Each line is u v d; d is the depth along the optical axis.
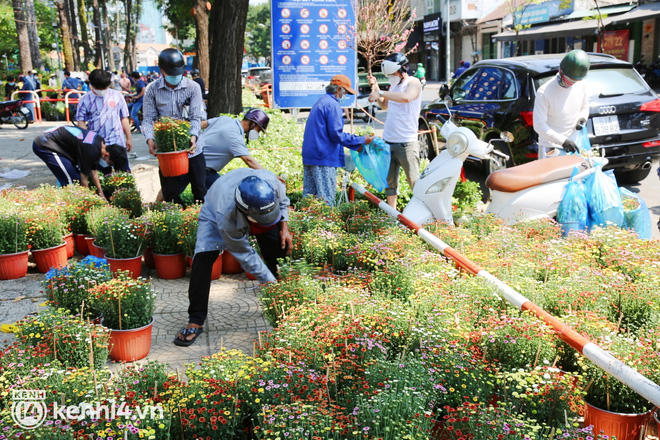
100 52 45.28
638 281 4.79
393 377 3.30
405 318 4.00
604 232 5.63
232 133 6.86
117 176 7.86
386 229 5.97
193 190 6.88
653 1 26.58
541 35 29.22
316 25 10.59
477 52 44.16
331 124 6.64
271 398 3.23
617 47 30.06
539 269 5.01
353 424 2.97
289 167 8.74
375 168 6.97
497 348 3.74
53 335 3.77
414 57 53.16
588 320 3.97
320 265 5.62
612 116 8.27
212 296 5.56
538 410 3.30
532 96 8.52
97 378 3.40
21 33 29.88
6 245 5.90
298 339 3.69
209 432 3.09
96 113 7.92
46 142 7.42
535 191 6.21
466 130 6.20
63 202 6.76
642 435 3.27
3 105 19.55
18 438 2.81
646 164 8.59
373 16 11.69
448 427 3.05
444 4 45.47
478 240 5.97
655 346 3.71
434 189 6.37
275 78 10.73
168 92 6.59
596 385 3.46
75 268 4.64
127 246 5.77
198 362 4.32
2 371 3.44
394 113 7.38
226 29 11.28
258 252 5.74
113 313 4.29
